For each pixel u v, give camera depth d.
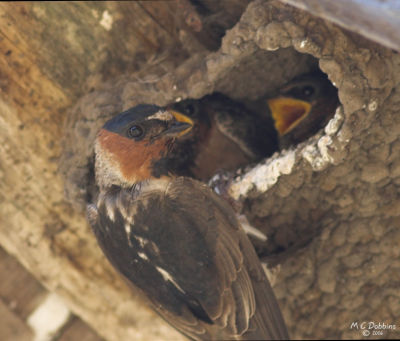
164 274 7.21
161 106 7.72
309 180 7.62
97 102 8.00
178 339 9.53
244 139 8.84
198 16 7.55
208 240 7.19
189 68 7.65
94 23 7.94
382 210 7.68
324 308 8.52
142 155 7.13
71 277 9.32
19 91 8.13
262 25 6.75
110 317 9.60
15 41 7.94
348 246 8.06
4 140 8.36
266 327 7.21
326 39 6.46
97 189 8.05
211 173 8.95
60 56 8.09
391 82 6.76
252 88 9.25
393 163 7.33
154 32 8.04
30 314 10.01
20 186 8.70
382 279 8.12
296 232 8.27
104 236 7.36
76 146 8.14
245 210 8.09
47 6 7.82
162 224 7.13
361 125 6.76
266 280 7.37
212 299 7.16
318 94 9.04
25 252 9.25
